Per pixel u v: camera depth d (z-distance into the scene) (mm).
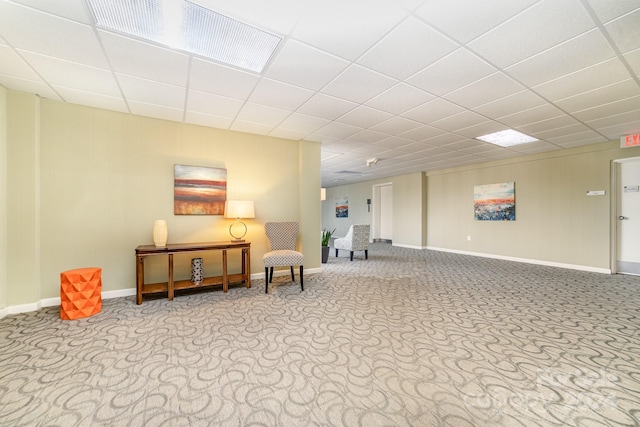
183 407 1595
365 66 2582
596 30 2061
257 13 1919
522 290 4012
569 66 2561
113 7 1858
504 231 6703
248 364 2043
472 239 7387
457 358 2127
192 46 2299
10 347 2297
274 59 2465
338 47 2295
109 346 2314
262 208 4766
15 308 3062
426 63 2529
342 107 3535
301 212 5086
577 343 2361
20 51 2324
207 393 1718
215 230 4359
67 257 3422
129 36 2148
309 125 4246
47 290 3320
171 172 4039
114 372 1939
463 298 3637
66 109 3422
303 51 2354
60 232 3387
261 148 4770
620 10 1854
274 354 2188
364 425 1463
